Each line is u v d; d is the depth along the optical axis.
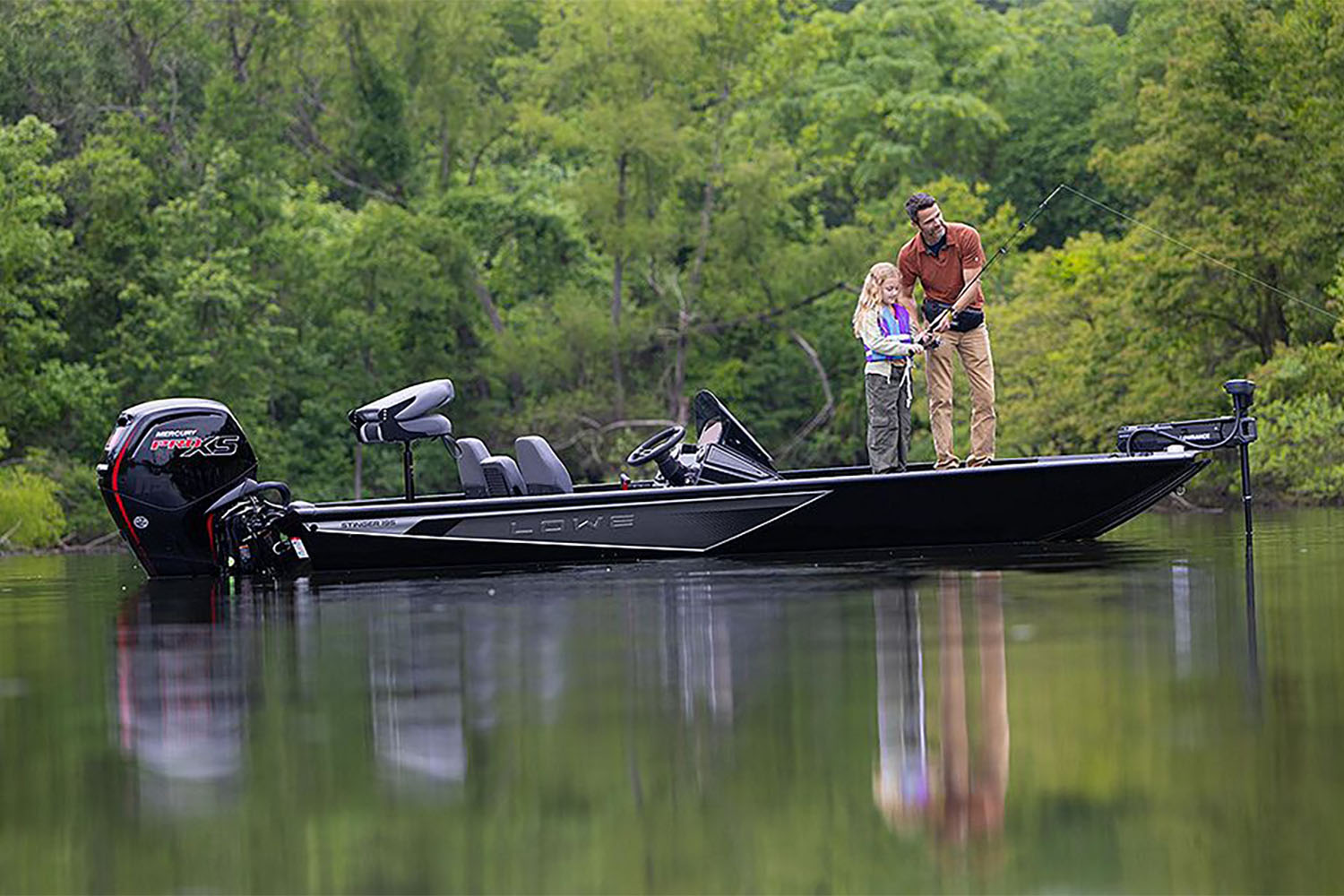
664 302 140.62
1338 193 100.06
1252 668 23.59
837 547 44.38
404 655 27.44
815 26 144.25
